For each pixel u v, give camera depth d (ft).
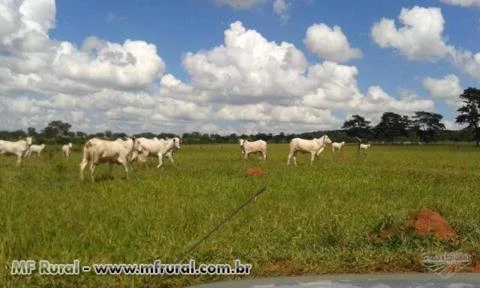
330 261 27.14
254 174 64.03
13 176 58.80
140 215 34.78
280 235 31.24
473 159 130.82
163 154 81.92
